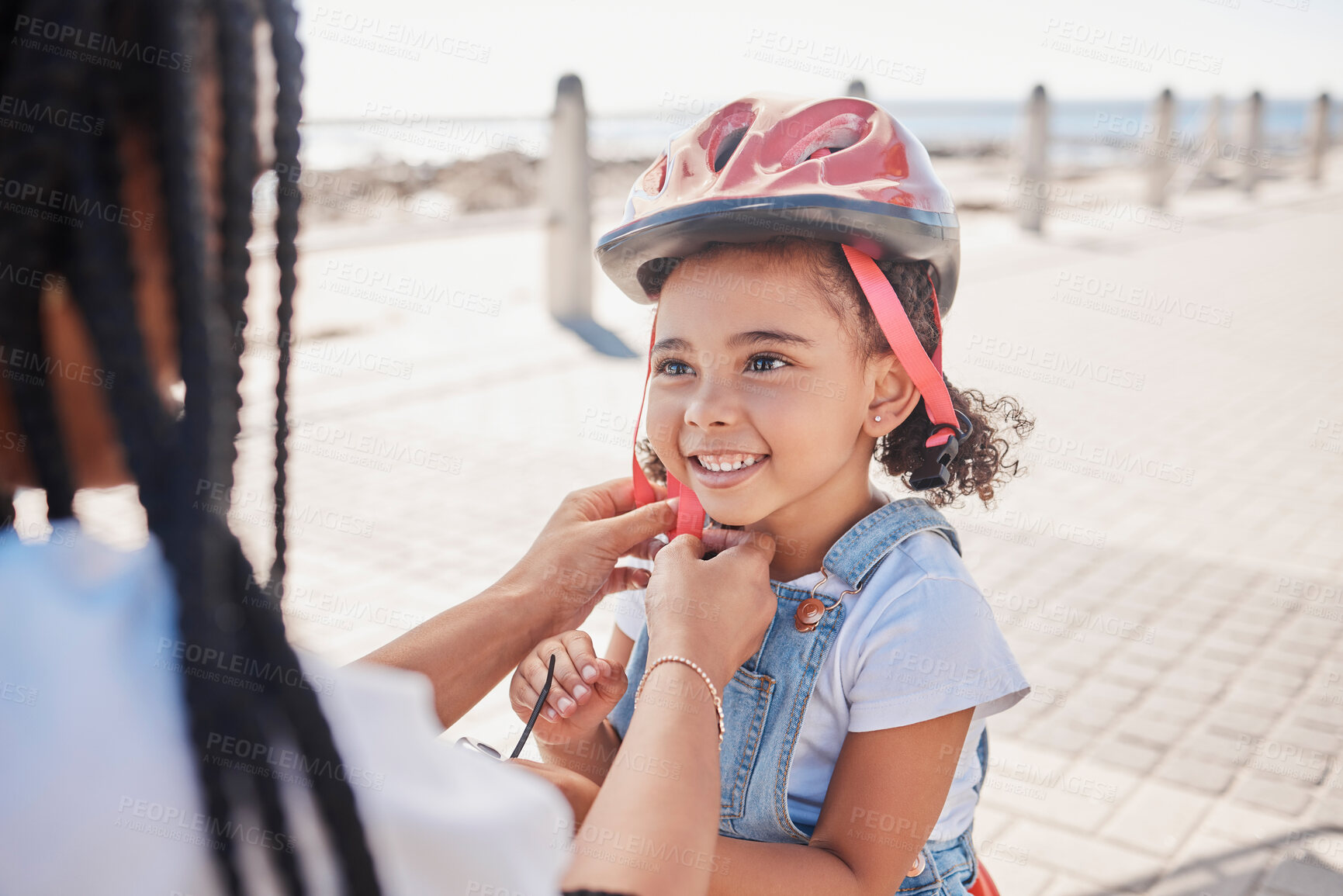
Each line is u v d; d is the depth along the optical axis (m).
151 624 0.58
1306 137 18.11
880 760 1.25
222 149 0.58
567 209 7.89
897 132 1.30
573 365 6.88
